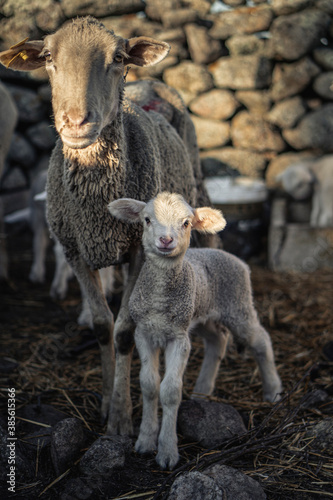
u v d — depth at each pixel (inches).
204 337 115.0
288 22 234.2
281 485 83.6
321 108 240.1
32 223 210.2
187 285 91.3
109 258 101.4
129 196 101.1
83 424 104.1
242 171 249.3
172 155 118.4
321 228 230.7
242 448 91.8
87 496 80.6
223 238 239.0
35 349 146.5
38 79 254.4
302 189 230.8
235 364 138.8
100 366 136.2
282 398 106.3
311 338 157.1
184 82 243.6
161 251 85.0
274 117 242.5
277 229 235.8
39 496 81.7
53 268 229.5
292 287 207.8
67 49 86.3
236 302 110.3
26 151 263.0
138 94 132.6
